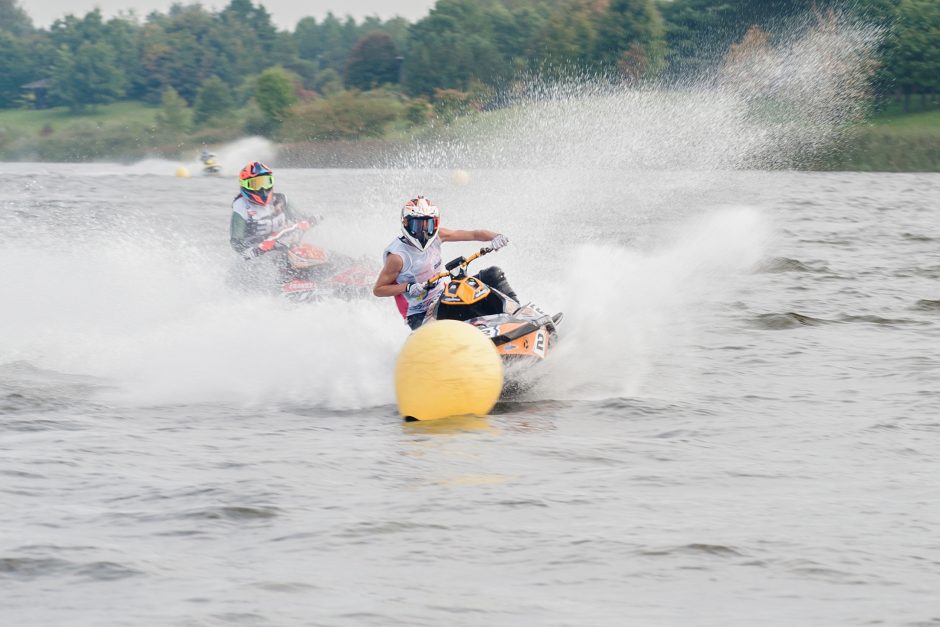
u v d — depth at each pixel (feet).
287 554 48.57
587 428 72.54
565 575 46.03
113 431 72.54
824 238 204.64
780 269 157.17
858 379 86.53
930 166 541.34
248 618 41.73
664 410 76.74
